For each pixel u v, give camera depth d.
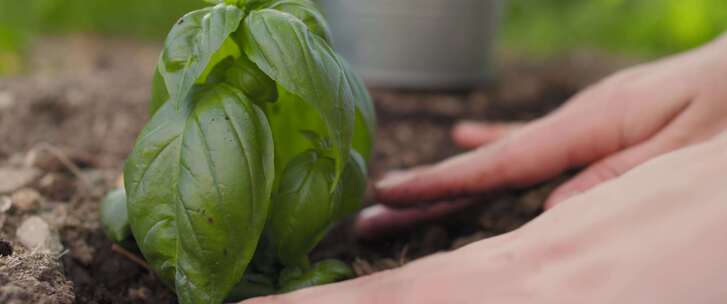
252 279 0.49
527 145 0.59
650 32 1.48
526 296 0.42
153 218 0.45
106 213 0.51
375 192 0.59
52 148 0.67
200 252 0.44
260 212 0.44
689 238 0.42
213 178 0.44
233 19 0.44
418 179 0.58
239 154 0.44
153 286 0.53
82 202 0.60
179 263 0.44
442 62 0.99
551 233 0.45
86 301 0.51
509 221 0.60
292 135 0.49
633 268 0.42
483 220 0.61
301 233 0.47
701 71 0.58
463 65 1.00
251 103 0.45
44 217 0.56
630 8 1.52
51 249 0.52
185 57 0.44
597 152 0.59
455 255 0.46
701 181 0.44
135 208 0.45
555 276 0.43
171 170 0.45
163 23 1.55
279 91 0.48
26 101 0.85
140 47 1.45
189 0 1.52
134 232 0.46
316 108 0.44
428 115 0.93
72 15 1.50
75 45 1.39
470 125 0.73
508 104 0.99
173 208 0.45
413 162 0.78
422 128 0.88
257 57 0.44
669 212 0.43
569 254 0.44
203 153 0.44
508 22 1.61
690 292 0.40
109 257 0.54
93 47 1.39
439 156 0.80
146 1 1.53
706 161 0.45
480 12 0.99
